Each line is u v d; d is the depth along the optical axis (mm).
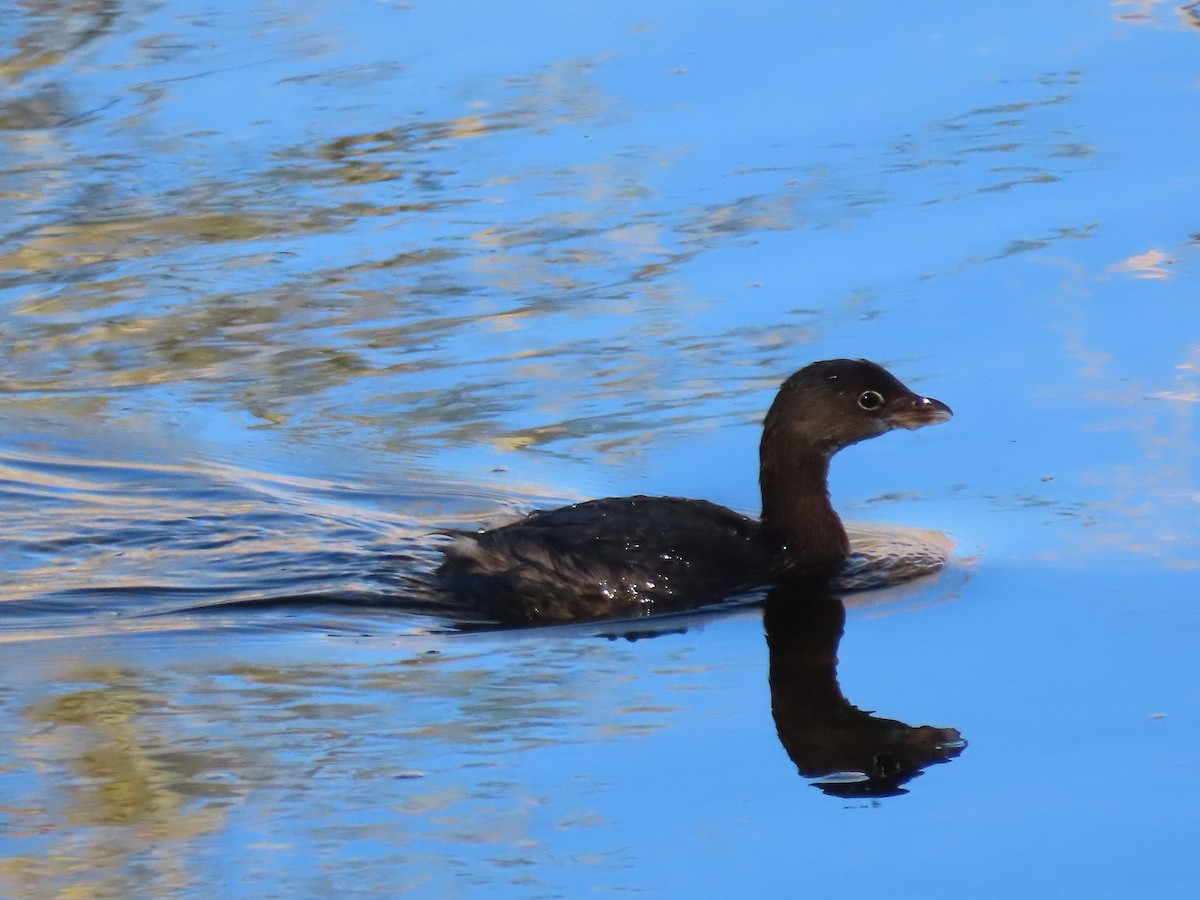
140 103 22328
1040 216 19281
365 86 22672
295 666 12492
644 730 11367
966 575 13734
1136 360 16734
